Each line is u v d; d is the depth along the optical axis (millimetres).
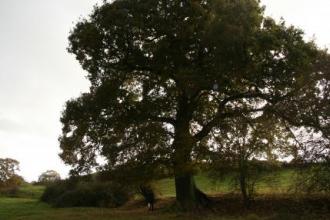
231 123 30125
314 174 25984
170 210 31516
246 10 28016
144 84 32375
